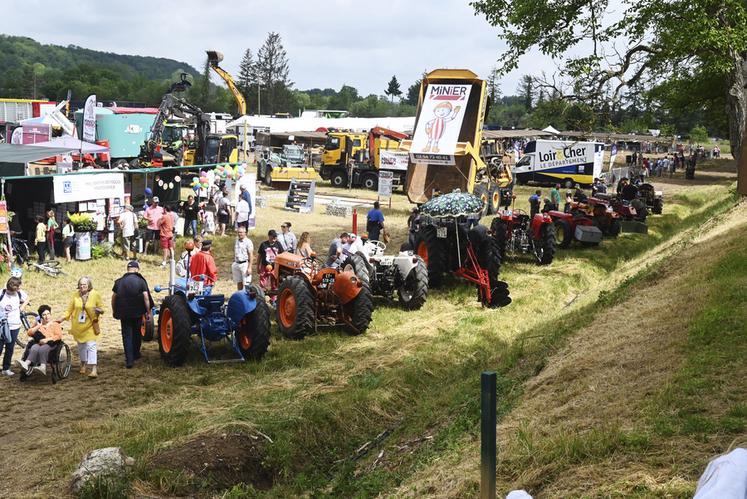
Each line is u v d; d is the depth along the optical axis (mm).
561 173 41562
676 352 7230
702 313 8164
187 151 37000
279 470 7379
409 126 62188
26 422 8641
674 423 5469
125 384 10086
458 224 15227
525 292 15414
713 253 12008
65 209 18672
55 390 9859
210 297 10992
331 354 11266
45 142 25922
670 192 38688
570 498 4781
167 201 25672
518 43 21750
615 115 22328
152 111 50688
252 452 7406
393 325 13055
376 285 14266
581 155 41000
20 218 19172
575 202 24312
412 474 6578
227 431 7598
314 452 7836
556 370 8289
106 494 6227
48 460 7242
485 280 14422
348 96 186000
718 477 1918
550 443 5672
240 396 9156
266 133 59625
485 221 26531
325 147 41250
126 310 10766
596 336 9312
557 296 15445
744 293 8516
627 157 49656
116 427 8086
